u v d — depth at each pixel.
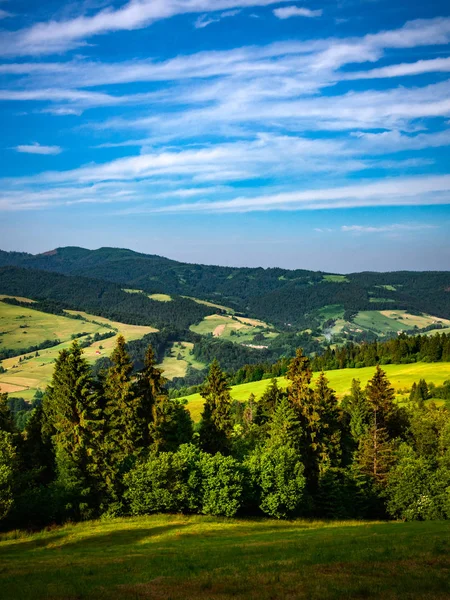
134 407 58.12
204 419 69.81
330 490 61.84
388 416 73.06
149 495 51.47
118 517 51.72
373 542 31.81
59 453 52.72
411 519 57.44
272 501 54.16
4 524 47.50
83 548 38.88
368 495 64.44
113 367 58.78
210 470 53.41
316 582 21.81
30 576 26.48
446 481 57.16
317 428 66.44
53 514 49.22
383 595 19.92
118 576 25.14
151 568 26.59
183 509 54.38
